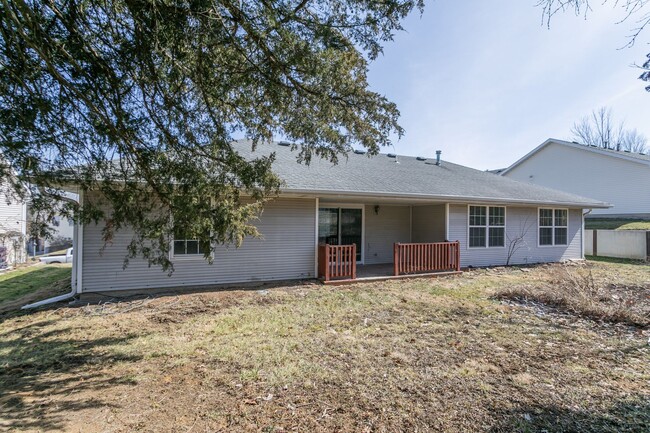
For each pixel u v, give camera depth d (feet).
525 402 10.35
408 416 9.52
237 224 15.01
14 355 13.82
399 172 39.81
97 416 9.41
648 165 60.75
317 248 30.68
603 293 23.35
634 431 8.92
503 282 30.07
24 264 44.34
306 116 13.96
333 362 13.08
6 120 11.55
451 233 37.60
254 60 12.07
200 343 15.03
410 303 22.47
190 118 13.85
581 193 71.36
